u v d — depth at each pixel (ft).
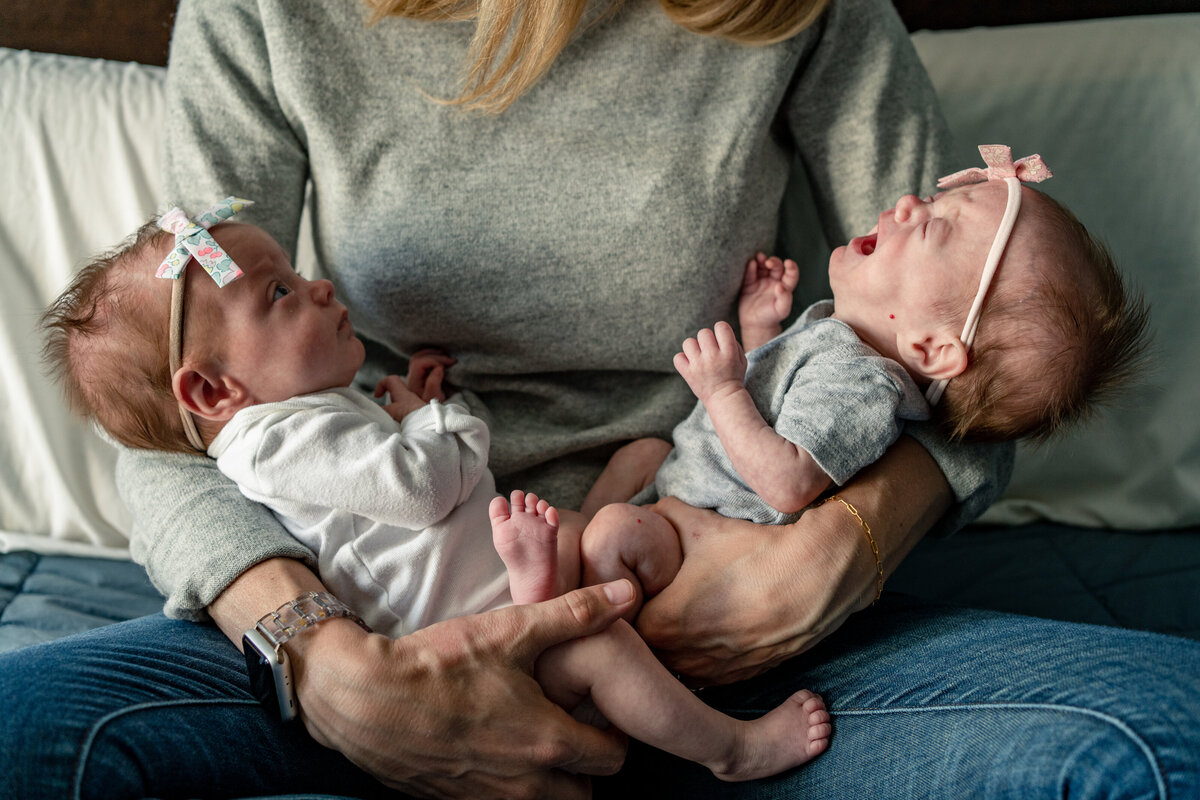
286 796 2.47
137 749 2.45
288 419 3.03
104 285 3.17
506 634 2.64
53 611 4.46
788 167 4.09
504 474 3.74
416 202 3.63
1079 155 5.10
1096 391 3.35
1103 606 4.58
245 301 3.13
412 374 3.83
